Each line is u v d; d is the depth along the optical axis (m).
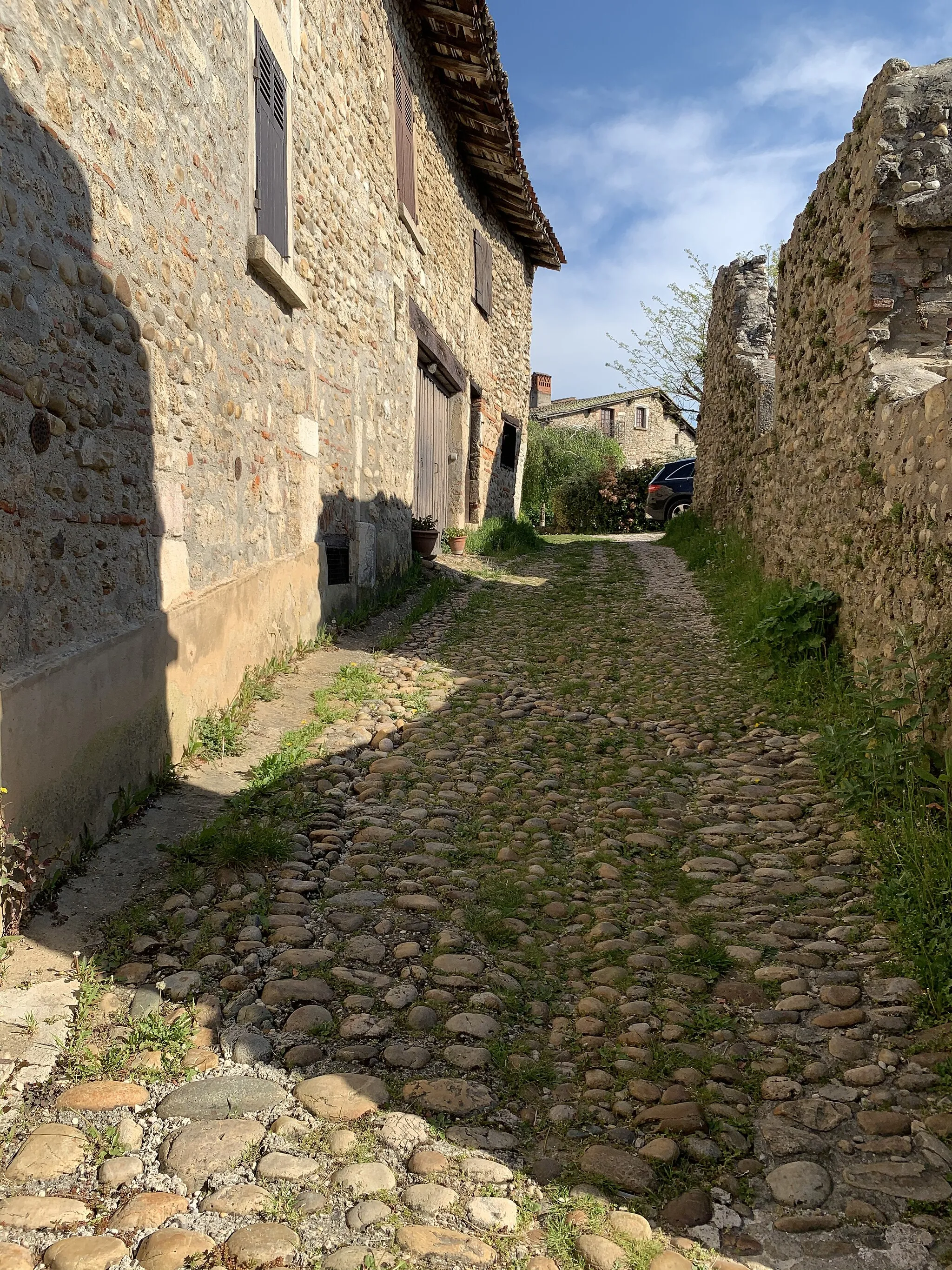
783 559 7.32
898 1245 1.81
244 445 5.11
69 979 2.54
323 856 3.52
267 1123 2.09
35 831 2.67
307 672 5.96
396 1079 2.27
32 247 2.77
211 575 4.59
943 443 3.92
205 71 4.39
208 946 2.77
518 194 13.54
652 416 32.22
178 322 4.08
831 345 5.93
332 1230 1.79
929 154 5.09
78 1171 1.91
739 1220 1.88
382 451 8.53
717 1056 2.40
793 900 3.24
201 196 4.36
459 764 4.61
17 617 2.71
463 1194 1.91
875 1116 2.15
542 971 2.83
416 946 2.89
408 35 9.34
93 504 3.24
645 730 5.23
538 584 10.50
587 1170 2.00
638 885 3.41
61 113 2.96
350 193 7.36
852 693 4.58
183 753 4.08
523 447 16.95
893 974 2.71
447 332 11.51
